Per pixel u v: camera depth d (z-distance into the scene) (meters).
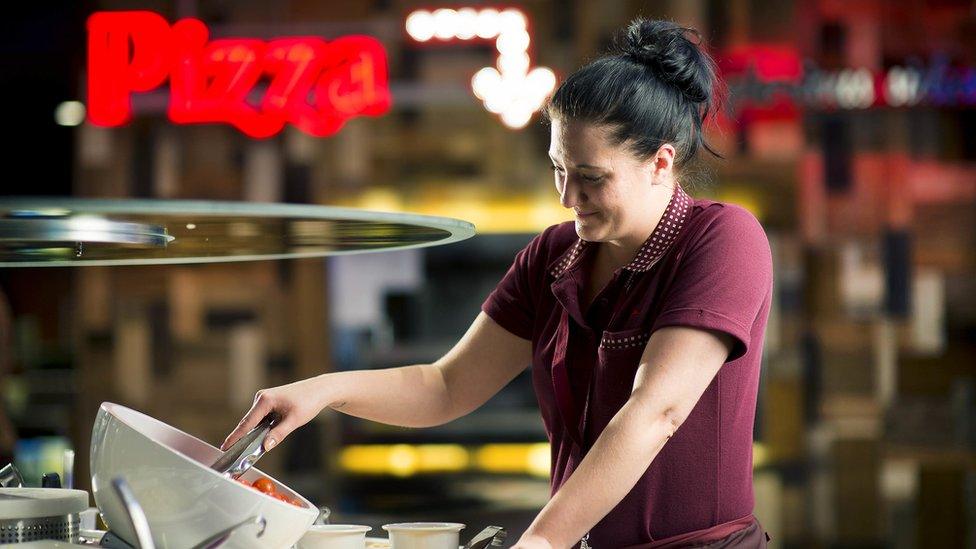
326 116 6.34
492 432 6.30
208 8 6.32
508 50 6.32
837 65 6.23
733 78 6.23
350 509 6.30
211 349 6.42
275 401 1.84
